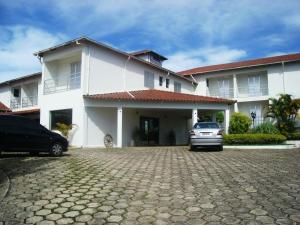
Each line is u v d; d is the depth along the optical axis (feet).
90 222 14.76
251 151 52.08
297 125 86.94
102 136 65.31
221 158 40.01
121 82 71.41
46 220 15.05
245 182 23.54
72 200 18.48
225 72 101.86
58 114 68.39
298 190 20.74
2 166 31.32
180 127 93.09
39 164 32.86
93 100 62.75
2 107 91.30
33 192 20.35
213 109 71.97
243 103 102.17
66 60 72.13
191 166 32.24
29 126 41.09
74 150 53.31
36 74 82.58
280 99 81.46
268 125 71.87
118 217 15.44
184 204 17.61
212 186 22.18
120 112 63.52
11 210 16.60
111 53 69.41
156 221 14.82
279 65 93.86
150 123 81.00
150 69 81.82
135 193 20.12
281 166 31.99
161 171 28.84
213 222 14.58
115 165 32.68
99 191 20.63
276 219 14.87
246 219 14.93
